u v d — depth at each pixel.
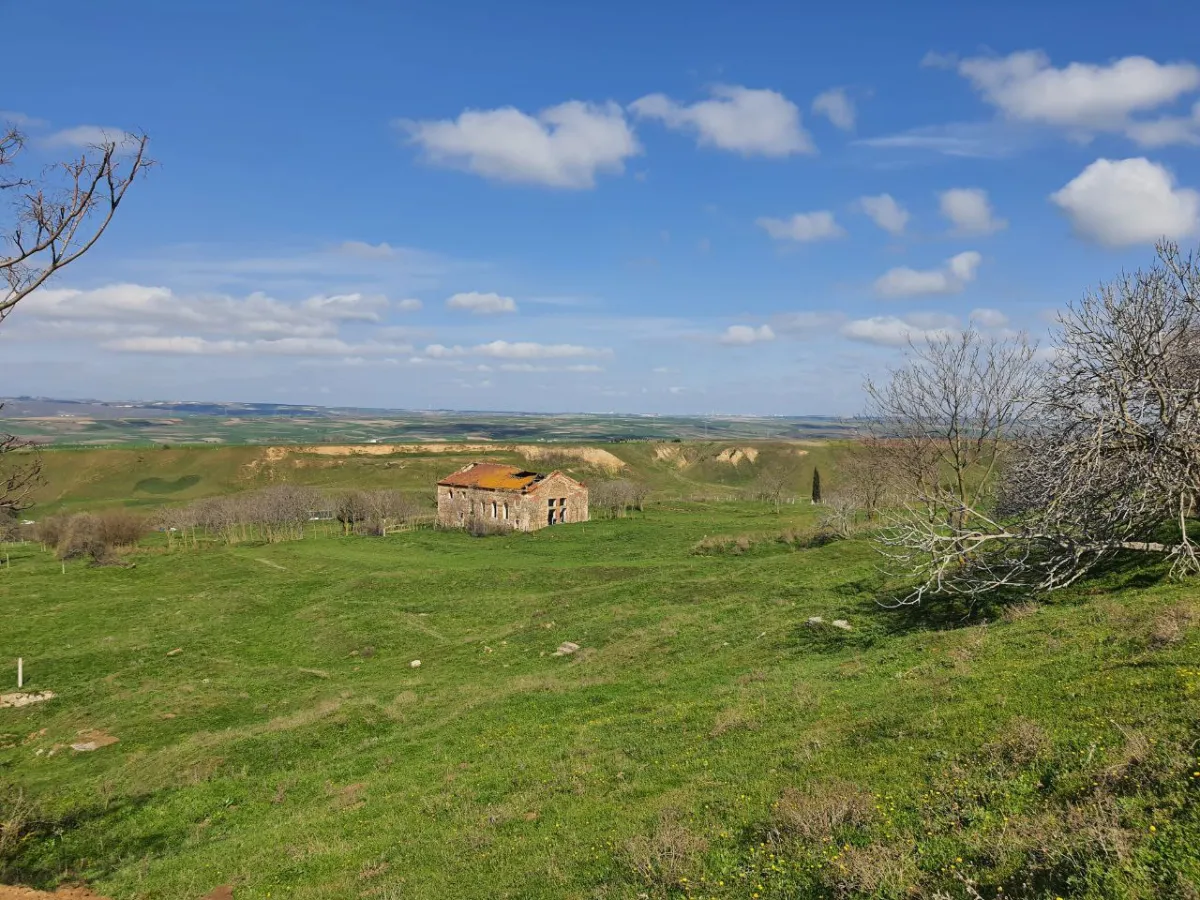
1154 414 18.62
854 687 19.88
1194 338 19.06
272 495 108.75
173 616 56.38
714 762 16.47
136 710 35.16
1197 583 19.61
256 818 21.22
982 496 30.44
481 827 15.80
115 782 25.44
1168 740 10.22
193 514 107.94
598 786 16.81
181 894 15.87
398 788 20.58
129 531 98.94
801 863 10.31
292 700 35.19
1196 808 8.32
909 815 10.81
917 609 28.11
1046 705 13.59
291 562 80.69
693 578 47.62
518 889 12.23
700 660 29.02
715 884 10.45
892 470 46.03
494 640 41.34
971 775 11.48
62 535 98.12
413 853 15.34
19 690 39.62
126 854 19.81
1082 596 22.98
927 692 16.97
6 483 16.88
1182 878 7.06
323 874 15.48
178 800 23.20
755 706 20.17
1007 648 18.97
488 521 97.25
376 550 86.94
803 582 38.41
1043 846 8.48
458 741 23.88
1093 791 9.66
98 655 45.06
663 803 14.38
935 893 8.34
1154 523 20.30
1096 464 18.19
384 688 34.72
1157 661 13.92
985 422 30.39
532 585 57.84
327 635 47.97
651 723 21.20
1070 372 19.47
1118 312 18.44
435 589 58.97
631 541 76.19
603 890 11.24
